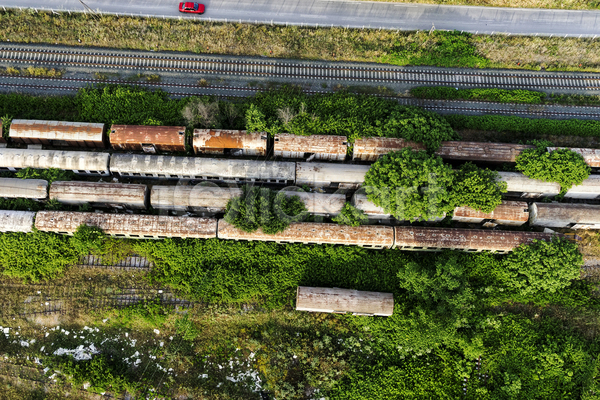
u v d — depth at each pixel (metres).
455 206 60.03
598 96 69.00
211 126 62.72
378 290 60.16
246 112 61.91
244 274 59.75
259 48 68.50
